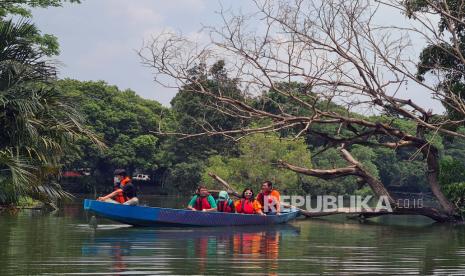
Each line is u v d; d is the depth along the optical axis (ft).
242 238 78.95
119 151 348.18
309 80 58.95
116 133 357.61
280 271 51.11
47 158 96.27
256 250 65.82
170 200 259.60
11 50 100.37
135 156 357.61
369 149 306.35
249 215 99.66
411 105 87.20
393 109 61.26
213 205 100.01
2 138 94.79
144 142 352.08
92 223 91.20
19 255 57.82
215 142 296.30
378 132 83.66
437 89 52.16
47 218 103.40
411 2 51.98
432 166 123.54
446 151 373.81
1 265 51.70
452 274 51.29
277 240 78.13
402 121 189.78
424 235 90.89
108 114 351.87
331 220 127.13
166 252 61.93
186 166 300.20
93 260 55.16
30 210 124.06
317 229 99.76
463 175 127.95
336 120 60.90
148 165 356.18
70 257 56.85
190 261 55.72
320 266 54.60
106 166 362.94
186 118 276.00
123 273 48.49
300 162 213.87
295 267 53.57
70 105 102.22
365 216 130.00
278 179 211.20
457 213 123.75
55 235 76.74
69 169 340.39
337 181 260.83
